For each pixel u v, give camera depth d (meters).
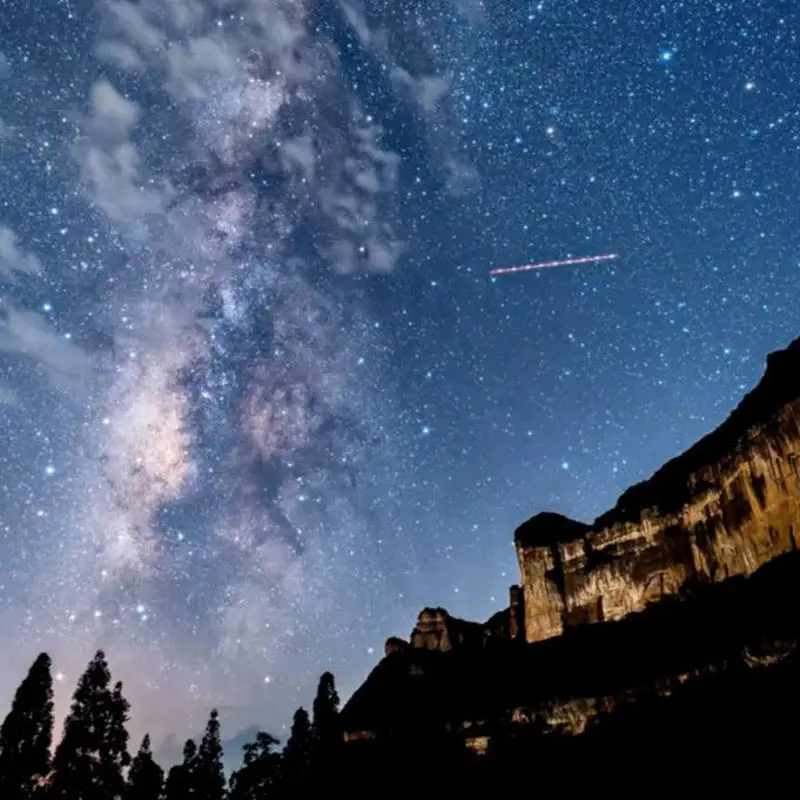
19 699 42.00
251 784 52.78
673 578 33.94
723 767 19.31
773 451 29.03
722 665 23.16
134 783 49.78
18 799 39.91
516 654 38.75
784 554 27.64
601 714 26.33
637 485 41.53
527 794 24.19
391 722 37.72
